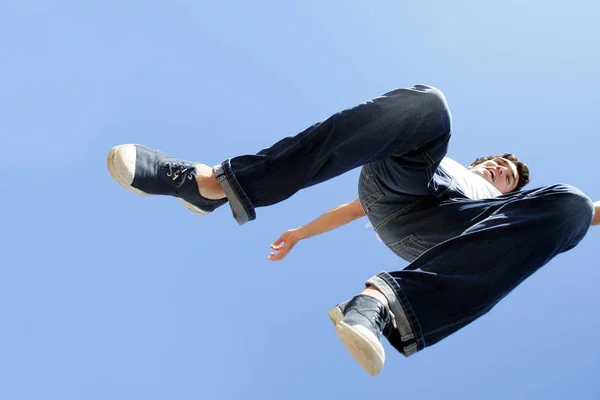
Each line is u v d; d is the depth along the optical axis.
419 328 1.24
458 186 1.74
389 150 1.46
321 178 1.45
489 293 1.29
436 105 1.43
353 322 1.12
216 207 1.46
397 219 1.71
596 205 1.63
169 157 1.44
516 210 1.39
